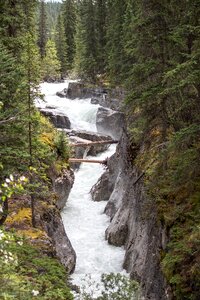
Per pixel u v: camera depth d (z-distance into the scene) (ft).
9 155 45.65
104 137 129.59
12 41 61.57
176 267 40.16
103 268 66.18
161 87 51.96
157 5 54.34
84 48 191.52
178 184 48.85
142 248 57.88
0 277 24.63
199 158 44.09
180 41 48.98
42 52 280.51
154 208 53.83
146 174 62.28
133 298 37.04
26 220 56.90
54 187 74.49
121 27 148.25
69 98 190.49
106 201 95.91
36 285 30.14
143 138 68.64
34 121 53.93
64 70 269.03
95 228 82.12
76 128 147.13
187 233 42.04
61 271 39.06
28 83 51.98
